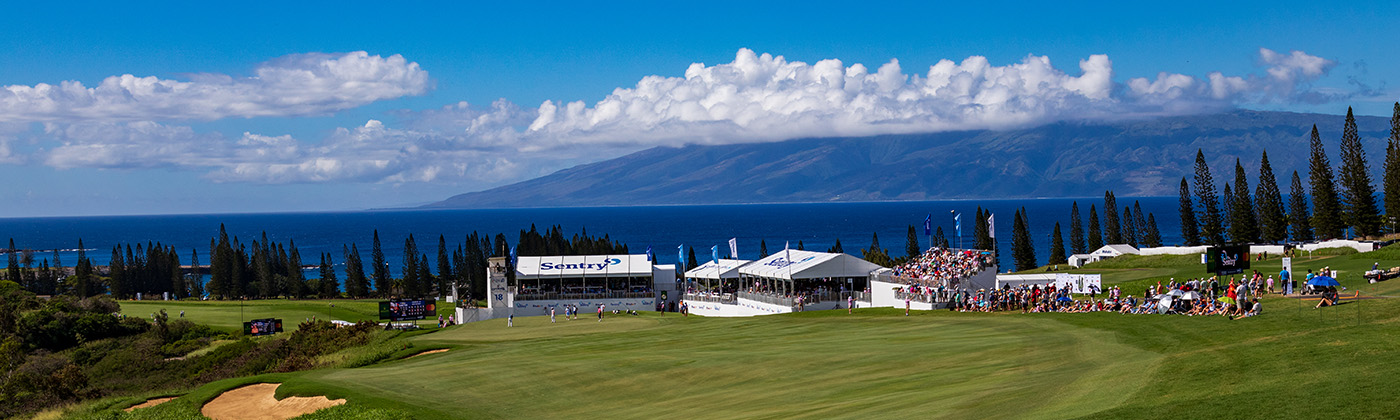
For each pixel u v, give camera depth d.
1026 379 30.55
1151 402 23.66
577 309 90.94
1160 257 107.19
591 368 40.31
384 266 184.25
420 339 64.62
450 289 168.62
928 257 77.81
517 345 55.69
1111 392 26.00
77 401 53.44
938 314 60.16
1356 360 25.73
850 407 28.27
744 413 29.00
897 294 70.00
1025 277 71.69
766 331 56.19
